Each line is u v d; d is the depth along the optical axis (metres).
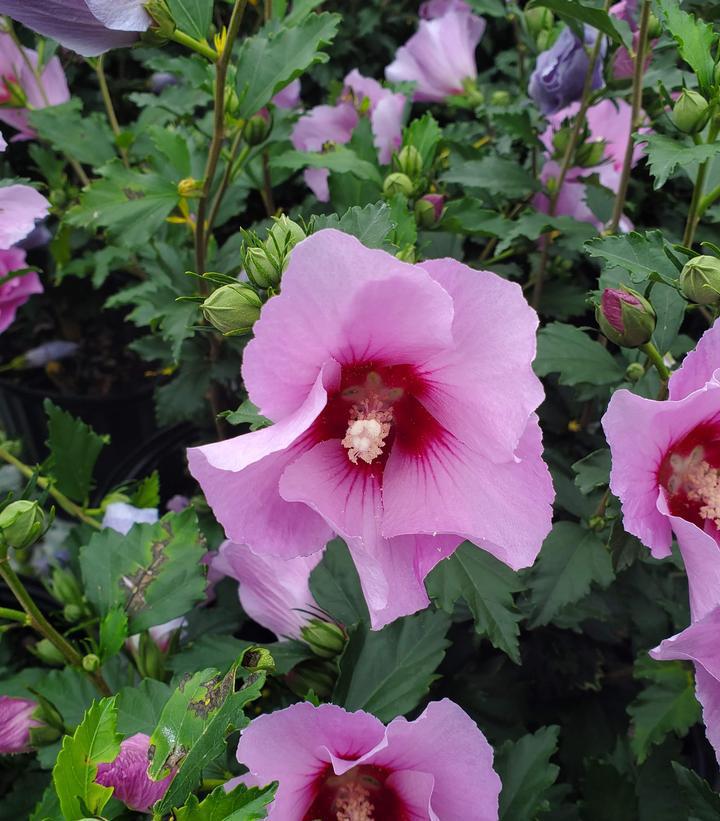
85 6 0.29
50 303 0.81
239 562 0.33
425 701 0.40
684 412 0.23
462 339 0.22
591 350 0.36
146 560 0.33
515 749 0.32
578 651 0.44
